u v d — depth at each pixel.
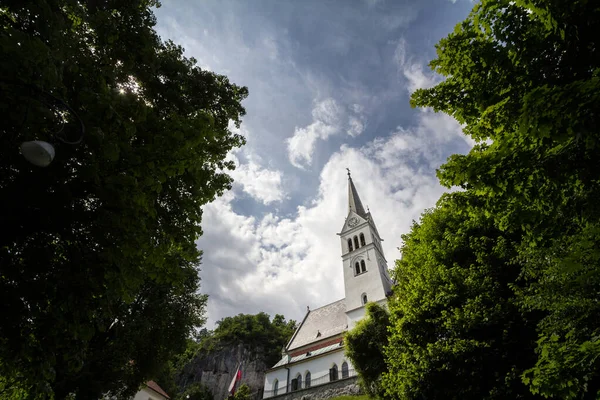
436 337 13.23
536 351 6.87
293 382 38.31
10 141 4.45
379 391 20.31
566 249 6.36
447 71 6.73
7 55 3.95
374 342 22.92
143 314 21.22
